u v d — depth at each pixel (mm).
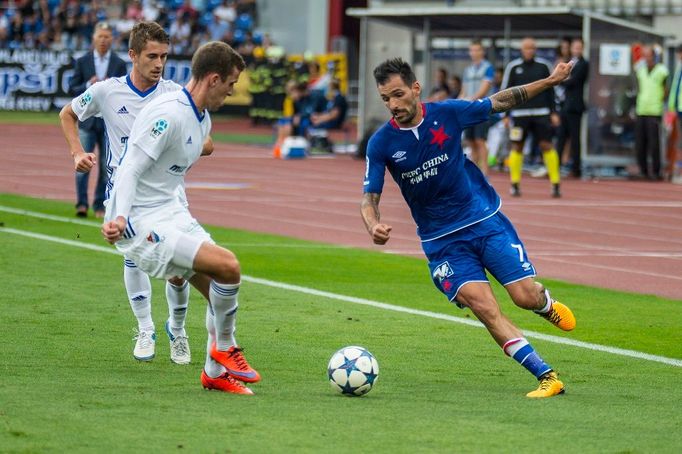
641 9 83375
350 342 25000
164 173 19594
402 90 20484
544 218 48938
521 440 16453
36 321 26219
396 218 48500
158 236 19406
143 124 19219
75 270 33375
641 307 30109
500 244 21047
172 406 18266
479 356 23953
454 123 21047
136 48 23062
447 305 29859
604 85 68750
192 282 20031
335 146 89750
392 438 16344
